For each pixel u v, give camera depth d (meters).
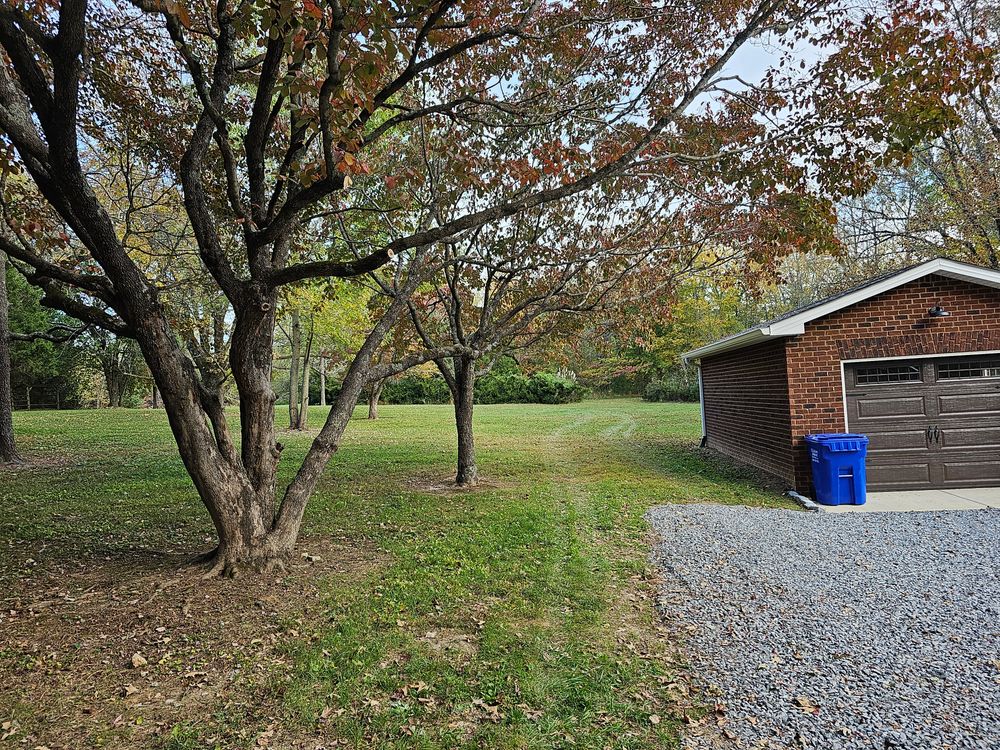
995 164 14.69
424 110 5.77
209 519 7.63
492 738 2.91
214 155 7.34
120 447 14.84
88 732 3.00
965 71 5.44
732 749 2.82
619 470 11.77
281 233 5.10
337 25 3.80
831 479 8.11
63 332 6.94
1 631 4.18
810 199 6.50
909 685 3.36
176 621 4.36
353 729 3.01
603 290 9.67
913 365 9.02
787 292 31.14
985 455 8.82
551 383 38.56
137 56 6.93
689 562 5.66
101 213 4.69
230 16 5.03
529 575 5.33
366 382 6.48
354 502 8.67
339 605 4.64
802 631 4.10
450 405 38.00
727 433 13.36
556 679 3.49
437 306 11.73
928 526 6.74
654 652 3.85
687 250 9.82
